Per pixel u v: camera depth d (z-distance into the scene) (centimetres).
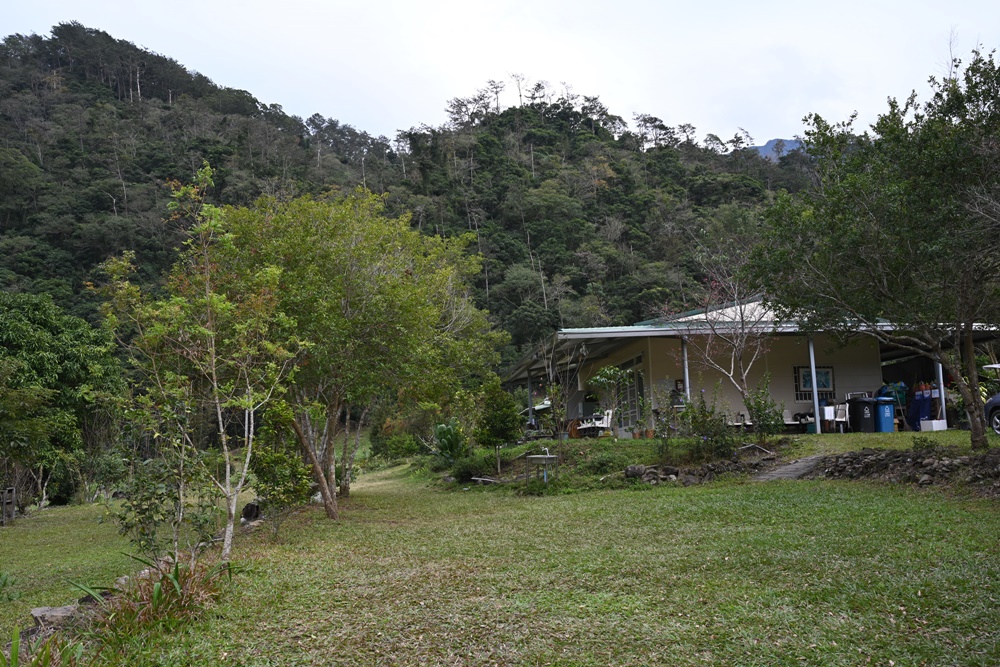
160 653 509
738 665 449
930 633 479
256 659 496
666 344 2106
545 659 475
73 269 5656
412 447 3031
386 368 1380
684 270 5634
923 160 1130
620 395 2172
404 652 500
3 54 10175
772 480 1383
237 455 904
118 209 6550
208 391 955
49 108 9019
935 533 778
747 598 585
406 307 1348
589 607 584
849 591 580
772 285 1339
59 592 845
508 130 10150
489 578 703
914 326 1231
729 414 1775
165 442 799
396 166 9581
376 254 1442
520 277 5922
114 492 834
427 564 795
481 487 1828
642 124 11231
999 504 923
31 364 2209
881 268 1173
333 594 663
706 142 10781
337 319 1254
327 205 1466
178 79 11056
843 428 1989
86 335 2491
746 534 859
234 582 710
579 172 8225
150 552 744
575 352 2358
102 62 10594
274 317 1038
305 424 1468
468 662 478
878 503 1007
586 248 6462
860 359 2183
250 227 1332
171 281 1052
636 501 1257
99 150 7500
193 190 905
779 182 8369
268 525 1211
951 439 1452
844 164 1288
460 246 2094
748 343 2009
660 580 662
